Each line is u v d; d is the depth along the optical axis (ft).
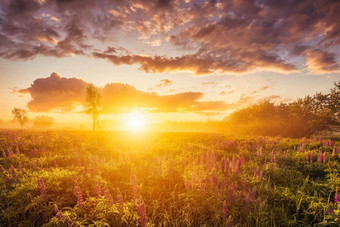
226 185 20.48
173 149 45.55
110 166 27.37
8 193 17.07
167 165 27.14
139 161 32.89
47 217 14.65
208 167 23.24
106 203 15.21
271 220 15.42
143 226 13.12
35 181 18.72
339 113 93.61
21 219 15.05
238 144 51.70
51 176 19.81
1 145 44.68
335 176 23.24
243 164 26.45
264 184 22.20
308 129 99.81
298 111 106.11
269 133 104.78
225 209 14.58
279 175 25.16
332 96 96.22
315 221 15.92
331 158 32.12
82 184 18.98
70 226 12.25
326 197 19.24
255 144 52.08
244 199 17.61
